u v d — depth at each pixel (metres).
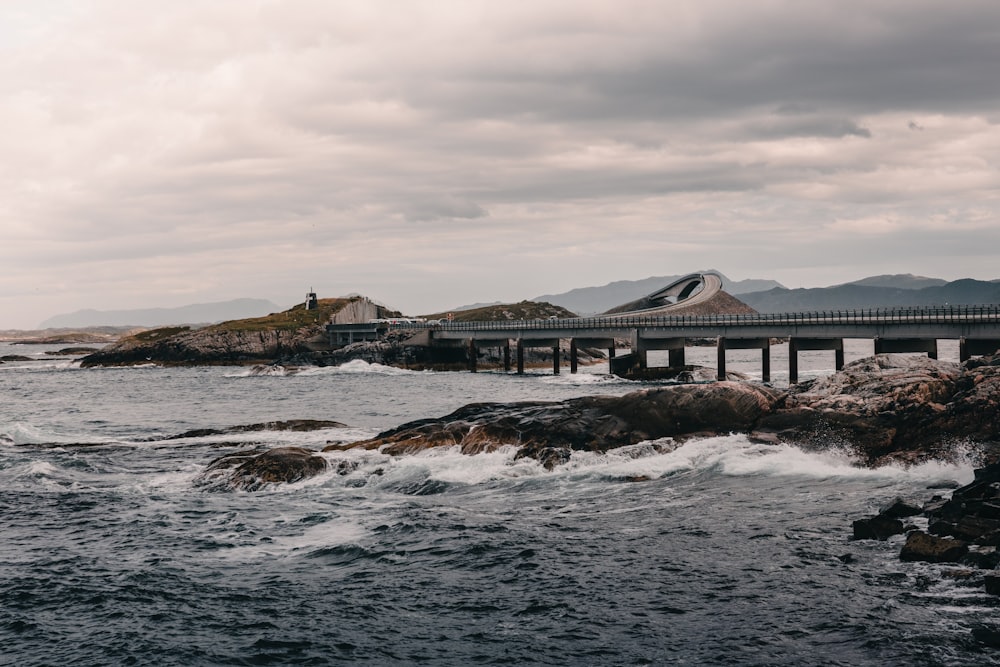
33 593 27.05
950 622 22.72
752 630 22.97
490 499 38.44
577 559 29.06
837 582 25.81
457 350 161.75
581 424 45.03
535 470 42.41
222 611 25.39
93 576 28.67
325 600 26.09
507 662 21.72
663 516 34.25
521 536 31.92
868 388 45.06
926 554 26.95
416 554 30.23
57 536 34.12
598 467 41.94
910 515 31.47
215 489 43.28
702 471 41.38
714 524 32.69
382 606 25.52
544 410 47.59
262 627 24.19
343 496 40.38
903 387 43.88
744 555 28.80
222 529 34.66
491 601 25.64
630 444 43.75
